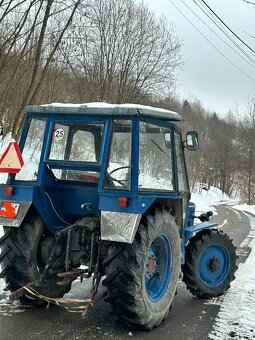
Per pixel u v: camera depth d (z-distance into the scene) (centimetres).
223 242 585
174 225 481
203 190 5241
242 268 760
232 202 4834
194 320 485
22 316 461
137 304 426
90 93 2214
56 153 474
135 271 423
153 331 447
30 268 473
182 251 524
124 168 436
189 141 529
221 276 586
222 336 439
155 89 2570
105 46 2283
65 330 430
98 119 454
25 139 484
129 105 456
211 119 6975
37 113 482
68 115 468
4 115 1611
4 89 1477
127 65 2416
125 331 438
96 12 2205
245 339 432
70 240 471
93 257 457
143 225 437
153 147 469
